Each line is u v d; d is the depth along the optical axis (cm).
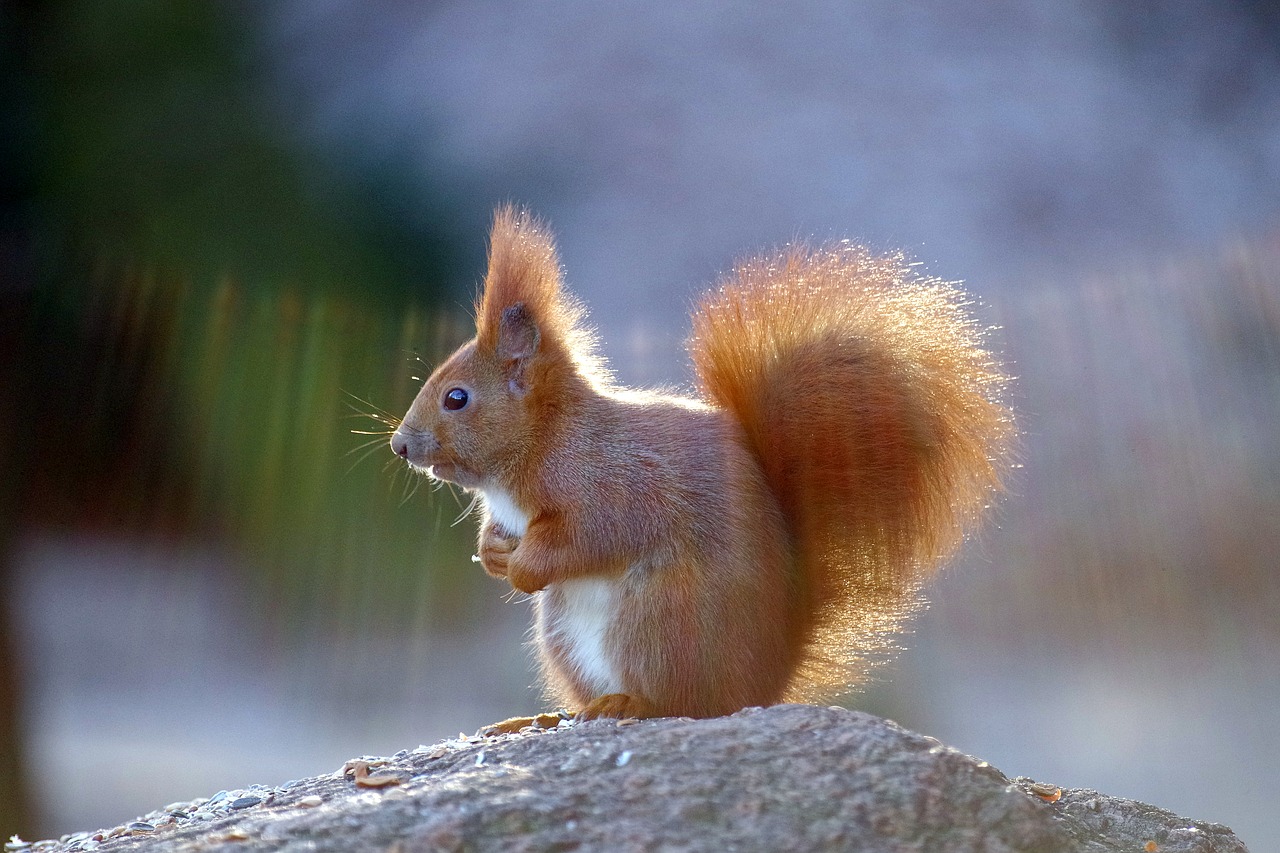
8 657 520
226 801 422
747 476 426
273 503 693
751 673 424
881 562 429
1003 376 430
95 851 414
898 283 432
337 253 713
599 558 425
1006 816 411
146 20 685
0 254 668
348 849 409
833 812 411
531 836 409
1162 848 417
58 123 664
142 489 706
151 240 683
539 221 435
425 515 688
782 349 430
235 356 691
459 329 701
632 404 428
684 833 410
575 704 429
